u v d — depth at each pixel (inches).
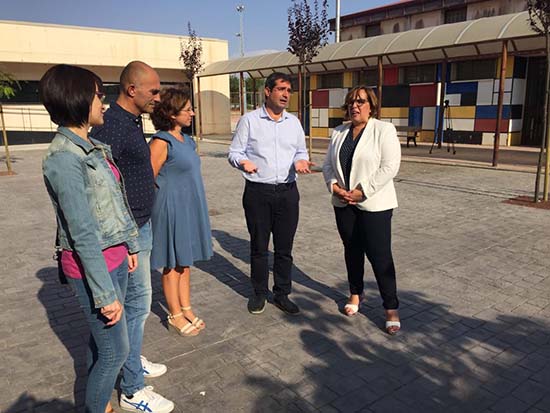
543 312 159.9
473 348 137.6
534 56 692.7
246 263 215.0
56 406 113.2
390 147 138.2
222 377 124.6
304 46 507.8
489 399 114.2
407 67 813.9
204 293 181.2
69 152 80.7
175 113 134.0
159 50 987.3
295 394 117.0
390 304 147.4
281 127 153.7
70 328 152.9
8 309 167.5
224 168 550.9
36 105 909.8
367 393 117.1
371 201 141.2
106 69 975.6
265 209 155.9
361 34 1040.2
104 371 93.8
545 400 113.7
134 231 94.2
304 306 167.9
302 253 227.6
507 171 479.8
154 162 131.7
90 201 84.7
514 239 243.9
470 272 197.5
